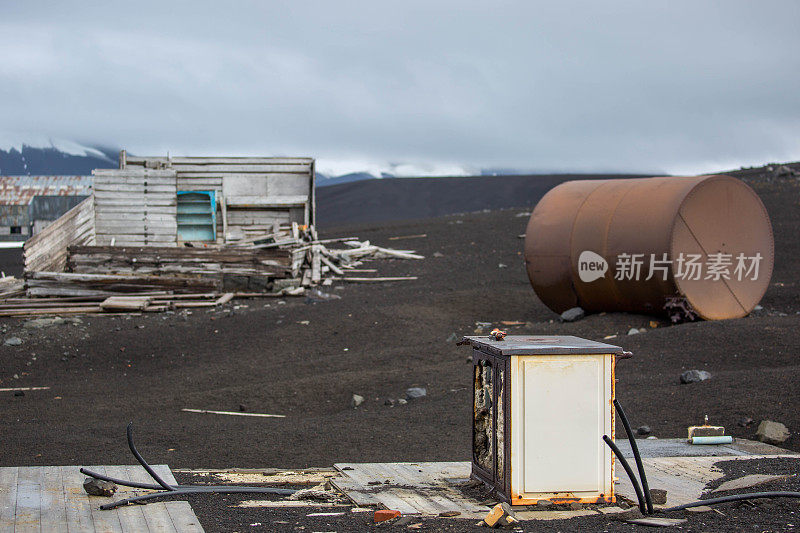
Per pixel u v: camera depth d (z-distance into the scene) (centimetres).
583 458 627
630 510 598
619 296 1719
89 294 2175
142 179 2731
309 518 589
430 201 7556
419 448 934
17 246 4478
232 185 2956
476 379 707
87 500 613
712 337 1391
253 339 1733
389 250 3159
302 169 2986
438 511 613
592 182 1888
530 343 656
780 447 874
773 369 1170
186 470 808
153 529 543
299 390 1309
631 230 1659
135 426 1084
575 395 627
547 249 1822
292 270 2389
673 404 1055
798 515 576
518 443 621
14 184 5025
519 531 550
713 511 597
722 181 1636
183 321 1938
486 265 2848
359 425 1059
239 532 546
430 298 2100
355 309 1958
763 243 1700
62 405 1263
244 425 1102
